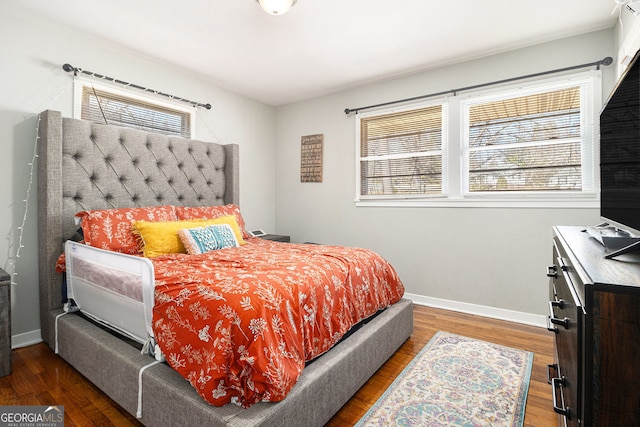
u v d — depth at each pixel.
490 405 1.50
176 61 2.79
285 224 4.02
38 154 2.13
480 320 2.61
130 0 1.93
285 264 1.66
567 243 1.19
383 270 2.14
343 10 2.04
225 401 1.06
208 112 3.27
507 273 2.62
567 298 1.00
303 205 3.85
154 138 2.67
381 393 1.61
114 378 1.41
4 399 1.50
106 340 1.55
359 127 3.41
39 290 2.14
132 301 1.46
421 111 3.05
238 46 2.52
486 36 2.37
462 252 2.82
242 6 2.00
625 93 1.08
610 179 1.27
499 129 2.66
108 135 2.36
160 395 1.19
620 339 0.67
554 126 2.44
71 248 1.97
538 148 2.51
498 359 1.94
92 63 2.41
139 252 2.11
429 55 2.68
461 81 2.81
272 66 2.90
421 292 3.04
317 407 1.26
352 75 3.11
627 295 0.66
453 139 2.84
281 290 1.31
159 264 1.68
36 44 2.14
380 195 3.31
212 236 2.25
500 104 2.66
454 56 2.70
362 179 3.44
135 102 2.70
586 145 2.32
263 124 3.93
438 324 2.52
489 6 2.00
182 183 2.88
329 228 3.65
